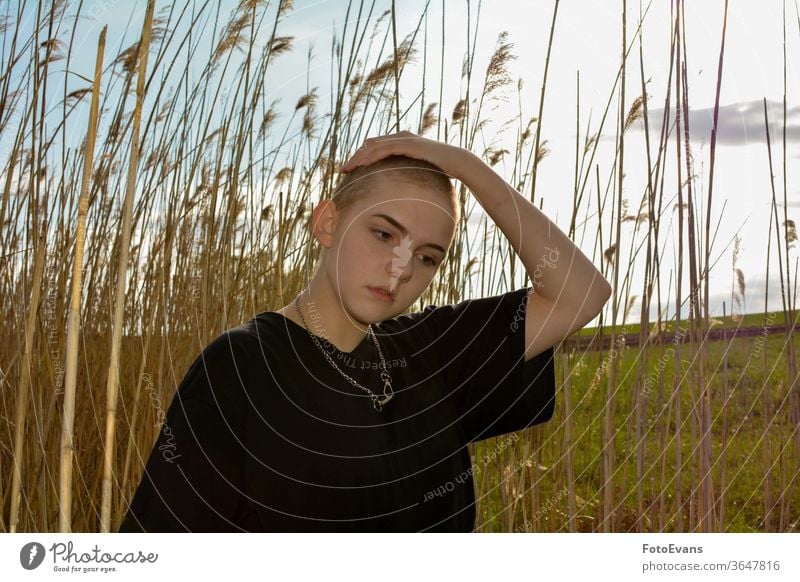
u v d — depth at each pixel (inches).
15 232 70.9
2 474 61.3
